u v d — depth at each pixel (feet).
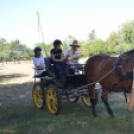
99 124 12.70
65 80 14.89
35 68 17.92
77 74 15.28
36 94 17.69
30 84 30.73
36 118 14.39
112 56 13.73
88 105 17.13
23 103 19.04
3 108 17.28
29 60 102.53
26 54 98.37
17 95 22.76
